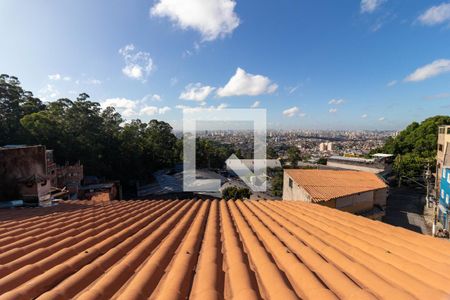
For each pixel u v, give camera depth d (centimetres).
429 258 277
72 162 2716
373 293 200
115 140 3419
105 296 200
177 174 3447
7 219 559
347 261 276
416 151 3456
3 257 280
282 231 438
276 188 2772
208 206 786
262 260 284
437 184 2261
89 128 3291
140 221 512
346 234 403
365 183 1367
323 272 246
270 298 200
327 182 1355
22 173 896
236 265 267
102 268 260
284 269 264
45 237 377
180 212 650
